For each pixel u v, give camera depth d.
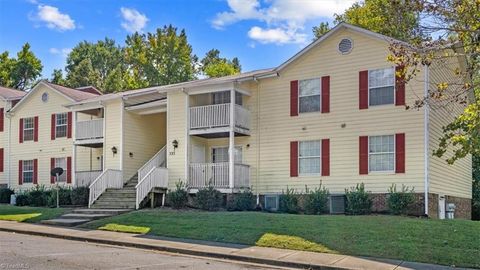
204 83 22.86
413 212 18.94
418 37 14.45
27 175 31.64
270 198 21.69
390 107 19.95
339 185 20.80
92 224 18.58
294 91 22.25
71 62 69.69
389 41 19.47
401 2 15.00
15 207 25.14
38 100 31.77
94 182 23.45
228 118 22.17
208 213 19.12
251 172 23.00
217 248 13.91
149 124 27.44
